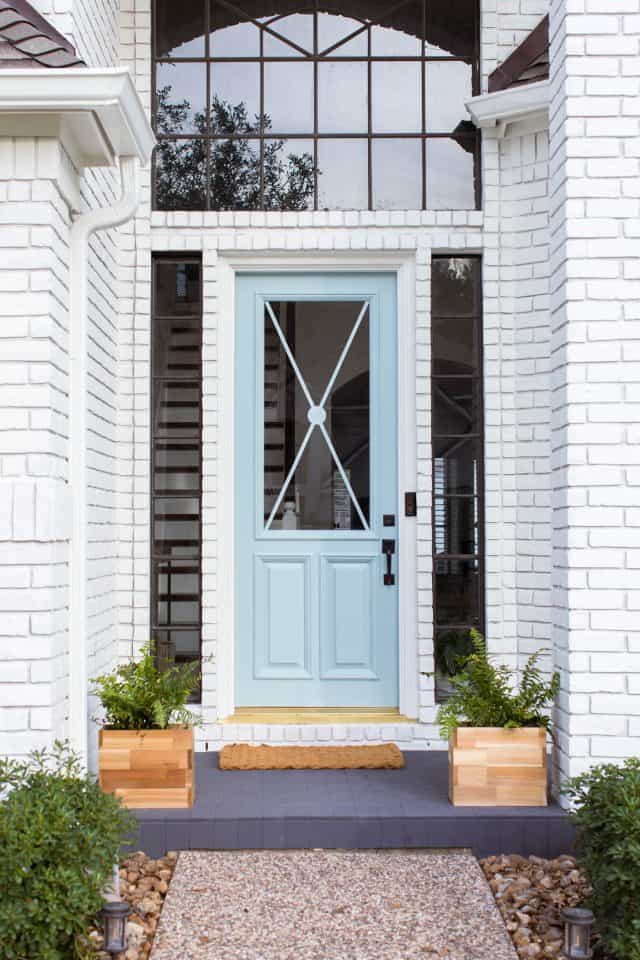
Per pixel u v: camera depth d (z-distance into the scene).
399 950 3.30
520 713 4.21
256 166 5.44
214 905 3.59
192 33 5.48
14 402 3.81
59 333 3.98
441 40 5.48
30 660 3.77
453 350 5.39
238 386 5.47
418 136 5.45
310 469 5.46
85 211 4.50
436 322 5.39
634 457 4.05
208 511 5.29
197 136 5.45
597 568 4.04
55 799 3.04
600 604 4.03
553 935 3.38
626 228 4.07
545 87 4.95
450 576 5.34
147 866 3.92
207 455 5.30
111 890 3.32
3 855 2.84
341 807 4.14
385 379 5.46
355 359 5.48
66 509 4.04
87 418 4.50
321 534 5.43
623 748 4.00
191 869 3.87
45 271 3.83
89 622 4.59
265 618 5.43
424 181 5.43
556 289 4.24
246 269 5.45
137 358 5.34
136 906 3.61
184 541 5.36
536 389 5.25
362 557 5.43
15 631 3.77
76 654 4.15
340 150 5.45
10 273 3.83
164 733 4.15
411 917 3.51
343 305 5.48
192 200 5.44
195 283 5.43
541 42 5.11
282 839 4.03
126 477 5.31
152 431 5.37
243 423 5.46
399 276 5.43
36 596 3.78
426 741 5.21
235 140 5.45
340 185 5.44
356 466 5.46
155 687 4.27
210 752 5.17
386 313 5.47
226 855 3.99
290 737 5.20
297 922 3.47
